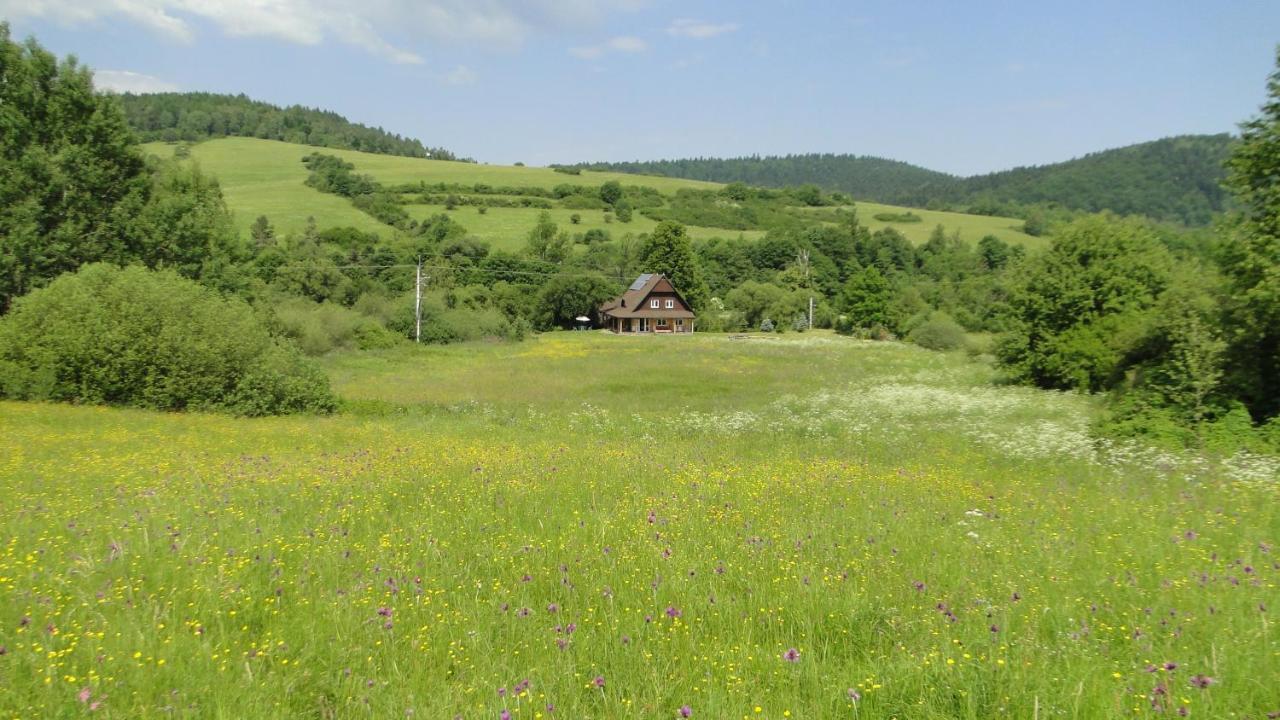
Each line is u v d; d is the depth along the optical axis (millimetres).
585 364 43750
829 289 100062
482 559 7789
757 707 4574
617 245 103875
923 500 10984
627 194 143125
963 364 44219
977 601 6469
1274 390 17438
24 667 5000
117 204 36094
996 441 17906
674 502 10391
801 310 87438
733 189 156000
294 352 26625
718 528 9031
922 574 7293
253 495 10734
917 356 49875
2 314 32562
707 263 104688
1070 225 32469
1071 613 6145
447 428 21250
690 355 49375
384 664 5375
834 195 171250
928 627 5906
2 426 18312
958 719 4500
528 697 4680
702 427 21312
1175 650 5445
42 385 23359
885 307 75125
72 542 8102
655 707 4609
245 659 5227
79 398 23641
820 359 47281
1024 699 4598
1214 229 18875
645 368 41375
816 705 4688
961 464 15141
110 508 9898
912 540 8609
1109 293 30281
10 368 23391
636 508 10078
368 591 6727
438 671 5316
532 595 6848
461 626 6004
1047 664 5074
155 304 24516
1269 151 17828
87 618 5992
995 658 5176
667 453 16031
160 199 38312
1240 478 12625
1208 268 20297
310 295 63594
